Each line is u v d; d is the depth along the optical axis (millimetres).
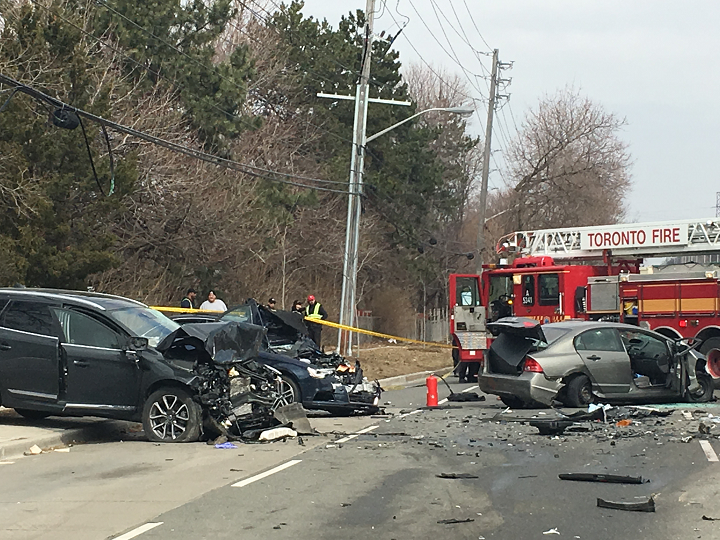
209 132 30750
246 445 11984
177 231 29312
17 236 19625
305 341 16438
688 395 16578
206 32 31875
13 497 8586
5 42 20297
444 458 10648
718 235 23578
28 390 12570
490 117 43469
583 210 60438
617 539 6836
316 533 7047
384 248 47969
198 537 6953
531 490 8688
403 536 6938
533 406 16359
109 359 12398
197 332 12484
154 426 12391
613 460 10344
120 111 26922
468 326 24688
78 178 21000
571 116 61000
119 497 8531
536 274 23984
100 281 26391
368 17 28812
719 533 6980
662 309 21438
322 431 13398
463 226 69250
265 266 36469
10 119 19328
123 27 28141
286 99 44219
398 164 46469
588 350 15844
